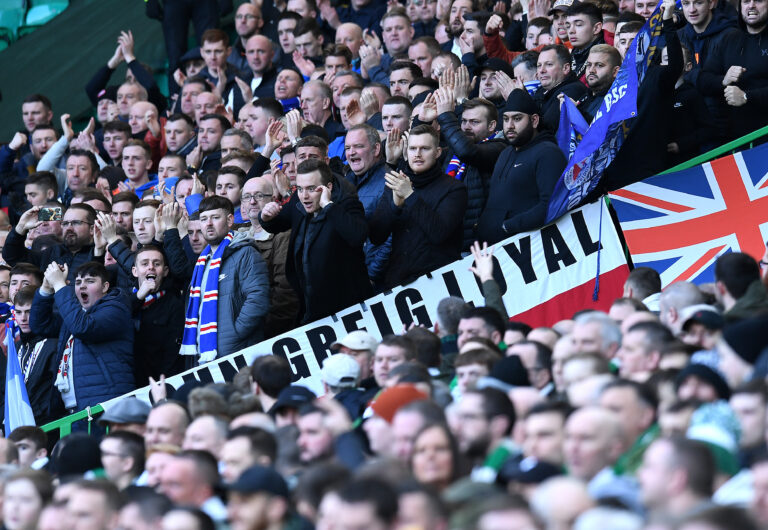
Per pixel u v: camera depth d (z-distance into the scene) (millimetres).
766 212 32469
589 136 32531
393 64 43125
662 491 16031
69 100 65625
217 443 23125
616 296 32750
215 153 46438
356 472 18766
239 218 39812
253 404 26000
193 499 20766
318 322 33750
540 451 19203
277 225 34750
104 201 44719
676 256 32719
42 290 37844
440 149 34500
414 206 32562
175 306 37406
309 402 22500
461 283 33062
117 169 50219
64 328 37375
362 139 36000
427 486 16297
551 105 35688
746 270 25047
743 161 32719
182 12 62625
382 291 35219
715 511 13438
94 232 40625
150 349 37094
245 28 58094
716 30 37781
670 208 32875
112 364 36031
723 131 36625
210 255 36094
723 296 25406
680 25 39344
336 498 16047
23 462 30531
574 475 18156
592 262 32938
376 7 58188
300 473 20328
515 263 33250
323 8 58094
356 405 25922
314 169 32875
